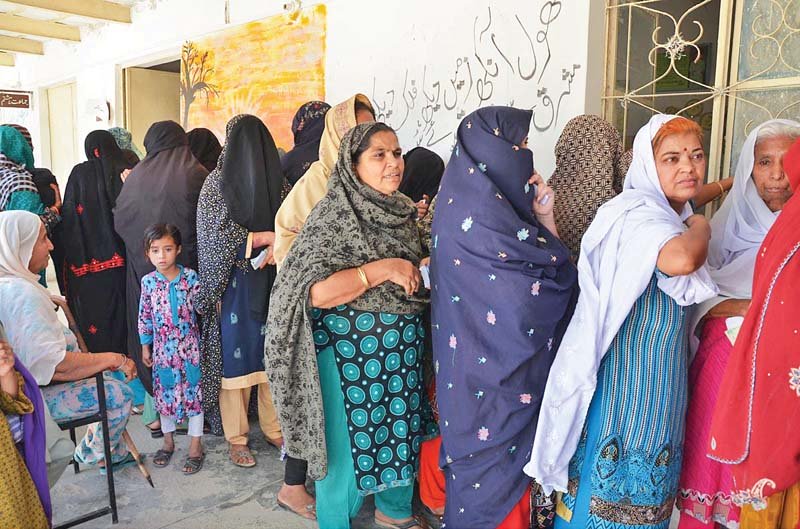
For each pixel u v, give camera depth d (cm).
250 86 481
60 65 798
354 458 210
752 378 149
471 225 178
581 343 172
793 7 238
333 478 214
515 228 176
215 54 514
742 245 194
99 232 350
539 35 298
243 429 295
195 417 287
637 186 180
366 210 206
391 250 209
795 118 241
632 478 172
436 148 350
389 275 201
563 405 174
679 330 172
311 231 207
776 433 144
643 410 171
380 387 209
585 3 279
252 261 280
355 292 200
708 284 169
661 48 273
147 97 696
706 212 264
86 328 354
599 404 176
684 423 178
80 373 227
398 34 366
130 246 325
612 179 206
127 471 285
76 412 235
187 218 316
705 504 184
